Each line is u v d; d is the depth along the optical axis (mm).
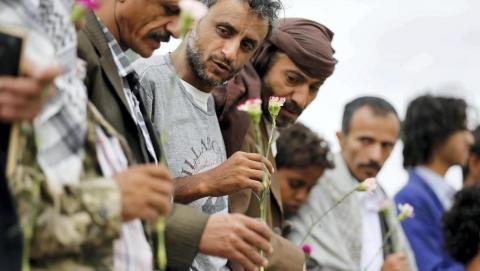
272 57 4910
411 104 6824
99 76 3342
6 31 2531
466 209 6094
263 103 4891
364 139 5945
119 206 2686
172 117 4016
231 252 3346
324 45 4992
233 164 3850
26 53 2590
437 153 6703
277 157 5500
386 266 5555
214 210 4152
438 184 6609
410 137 6750
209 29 4074
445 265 6297
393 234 5883
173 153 3980
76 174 2719
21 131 2580
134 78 3605
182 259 3406
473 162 6961
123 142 3139
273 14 4168
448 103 6727
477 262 6086
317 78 4980
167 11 3561
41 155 2656
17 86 2379
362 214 5762
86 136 2881
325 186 5707
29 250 2656
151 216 2742
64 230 2639
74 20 2742
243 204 4410
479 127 6934
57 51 2812
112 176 2764
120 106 3395
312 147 5465
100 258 2807
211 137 4203
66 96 2758
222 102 4438
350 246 5648
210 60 4059
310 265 5496
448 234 6133
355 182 5930
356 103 6059
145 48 3607
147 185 2746
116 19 3564
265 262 3359
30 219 2547
